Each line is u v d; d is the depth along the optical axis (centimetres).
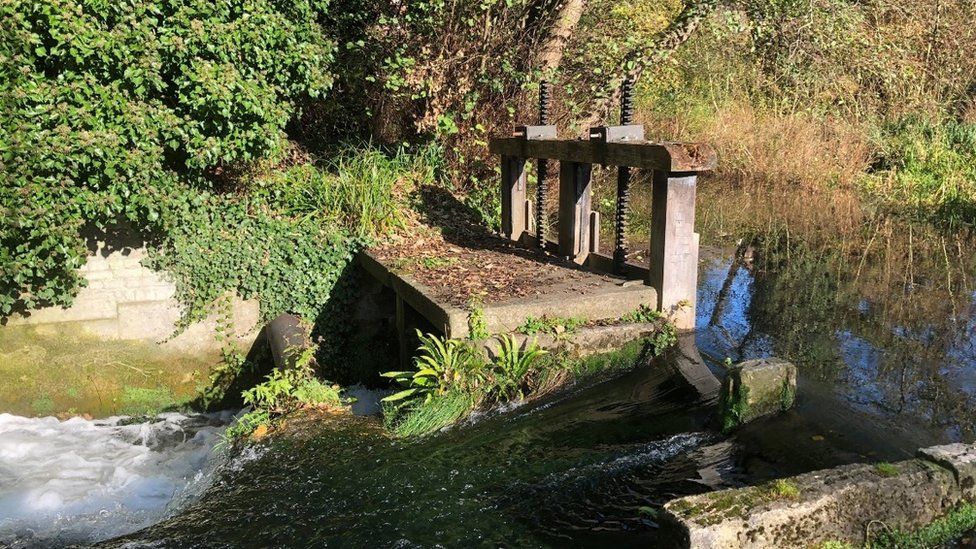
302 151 888
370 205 743
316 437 477
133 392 695
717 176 1348
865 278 775
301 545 372
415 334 621
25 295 638
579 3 970
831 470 339
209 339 710
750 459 419
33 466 583
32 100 573
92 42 579
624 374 528
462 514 388
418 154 919
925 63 1476
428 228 783
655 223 568
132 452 616
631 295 564
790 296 715
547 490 404
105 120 605
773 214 1070
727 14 1060
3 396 663
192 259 693
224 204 712
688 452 432
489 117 952
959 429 449
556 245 716
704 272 795
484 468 430
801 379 521
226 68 635
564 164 673
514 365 504
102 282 676
